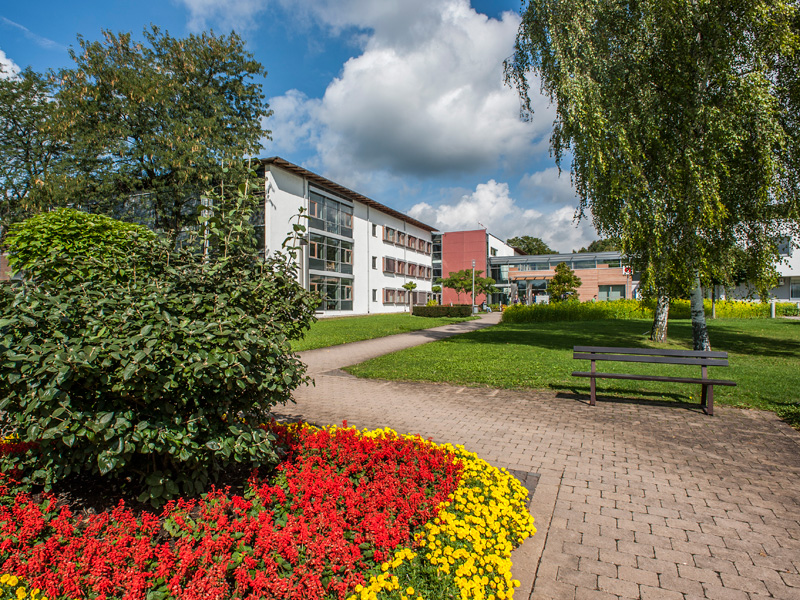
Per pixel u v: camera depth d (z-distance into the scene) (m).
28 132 23.38
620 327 20.12
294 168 28.33
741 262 11.73
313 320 4.16
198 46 23.75
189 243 3.97
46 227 9.55
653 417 5.94
